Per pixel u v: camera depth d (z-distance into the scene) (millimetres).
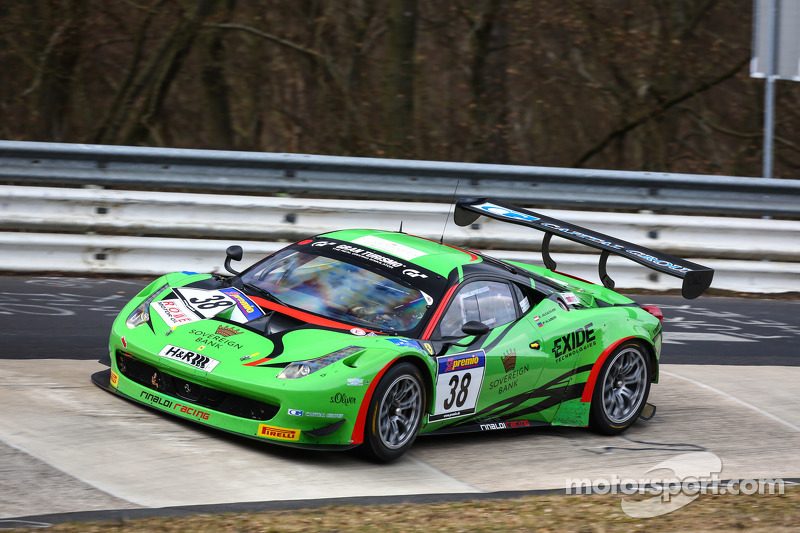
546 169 44531
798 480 24734
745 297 46406
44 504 17547
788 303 46125
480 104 71562
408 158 64000
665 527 18844
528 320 26531
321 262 25781
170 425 22688
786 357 37500
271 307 23922
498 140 72812
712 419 29891
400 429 22938
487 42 70562
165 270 40250
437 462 23500
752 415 30562
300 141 70688
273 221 41625
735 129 77375
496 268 27172
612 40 70438
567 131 74562
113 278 39688
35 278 38531
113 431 21812
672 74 70438
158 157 40594
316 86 71625
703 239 46156
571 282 30188
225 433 22734
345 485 20719
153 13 64688
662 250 45500
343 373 21406
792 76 50250
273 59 71812
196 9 63625
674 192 46312
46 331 31500
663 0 71438
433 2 71250
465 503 19859
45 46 65438
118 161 40375
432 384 23359
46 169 39688
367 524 17688
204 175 41312
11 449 20016
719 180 46344
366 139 68250
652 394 31766
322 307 24047
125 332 23672
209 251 40500
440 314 24469
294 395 20953
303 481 20578
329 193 42562
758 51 50219
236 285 25484
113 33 68375
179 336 22906
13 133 67875
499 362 25109
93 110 70812
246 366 21594
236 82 72375
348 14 71062
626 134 73875
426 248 27094
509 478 22891
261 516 17625
